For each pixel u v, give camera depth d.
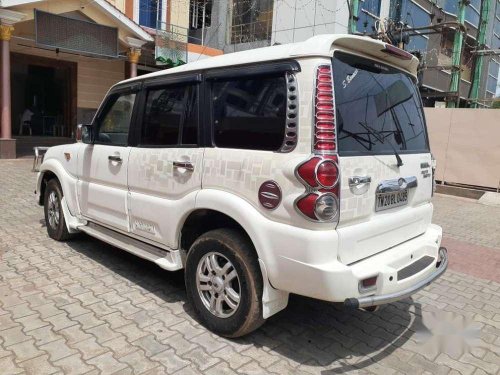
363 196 2.98
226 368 2.96
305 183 2.72
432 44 19.31
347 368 3.06
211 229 3.64
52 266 4.61
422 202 3.84
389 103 3.46
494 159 10.88
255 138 3.05
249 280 3.06
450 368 3.14
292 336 3.44
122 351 3.09
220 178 3.21
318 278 2.70
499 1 24.44
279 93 2.95
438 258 3.65
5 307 3.65
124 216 4.18
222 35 17.78
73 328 3.37
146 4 16.23
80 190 4.82
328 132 2.75
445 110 11.41
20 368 2.85
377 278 2.89
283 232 2.82
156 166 3.74
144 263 4.80
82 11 12.44
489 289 4.74
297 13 15.28
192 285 3.47
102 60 16.33
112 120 4.41
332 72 2.86
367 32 14.93
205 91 3.41
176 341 3.25
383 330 3.65
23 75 15.52
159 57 14.72
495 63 26.28
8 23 11.43
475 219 8.53
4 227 5.98
